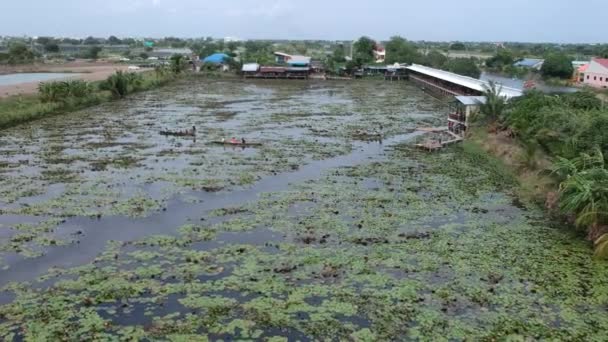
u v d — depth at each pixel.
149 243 19.42
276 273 17.09
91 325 13.98
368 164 31.98
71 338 13.39
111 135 40.56
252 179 28.23
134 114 51.97
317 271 17.28
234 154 34.50
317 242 19.67
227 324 14.08
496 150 33.47
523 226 21.45
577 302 15.34
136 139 39.19
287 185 27.25
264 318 14.39
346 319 14.41
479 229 21.12
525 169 28.53
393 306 15.08
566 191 21.22
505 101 39.16
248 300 15.38
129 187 26.53
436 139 39.28
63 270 17.16
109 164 31.28
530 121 30.66
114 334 13.59
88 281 16.39
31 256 18.25
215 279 16.67
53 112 50.28
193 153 34.66
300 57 114.38
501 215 22.84
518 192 26.14
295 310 14.84
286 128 45.06
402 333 13.73
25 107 47.75
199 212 22.95
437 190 26.48
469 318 14.45
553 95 36.69
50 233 20.39
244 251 18.73
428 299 15.49
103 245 19.25
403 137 41.34
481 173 29.86
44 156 33.12
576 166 22.20
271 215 22.58
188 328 13.87
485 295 15.70
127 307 14.94
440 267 17.62
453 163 32.25
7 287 15.96
